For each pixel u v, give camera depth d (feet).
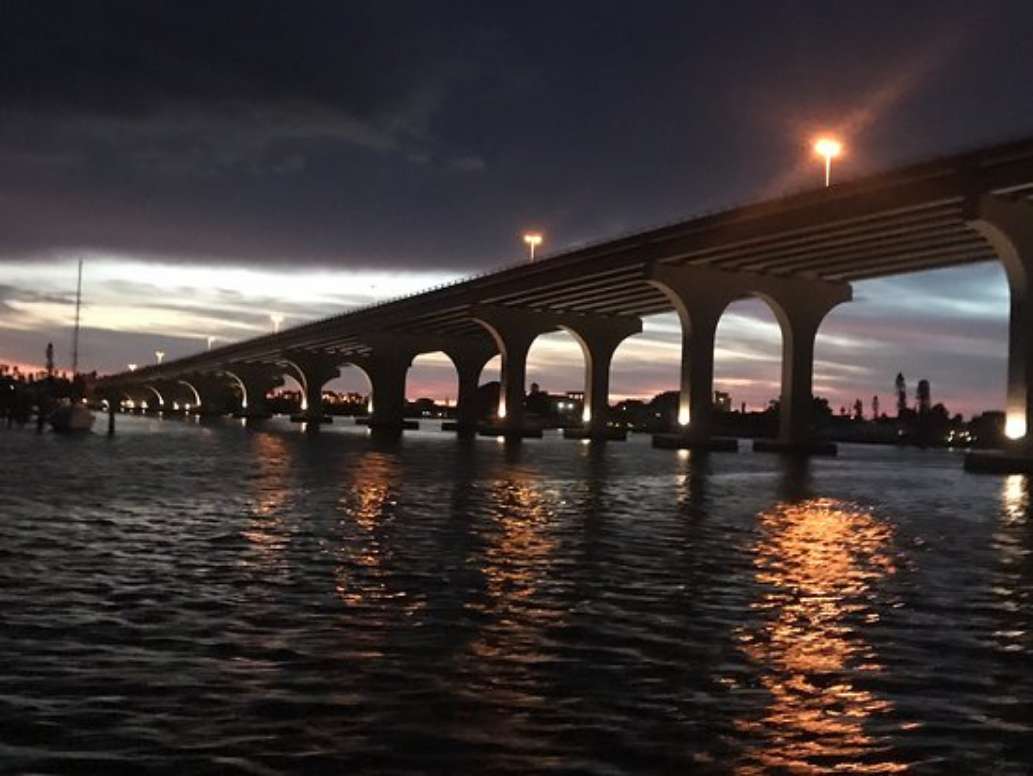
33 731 30.89
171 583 55.77
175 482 129.18
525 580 59.11
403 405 504.02
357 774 27.86
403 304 442.50
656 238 283.79
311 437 350.23
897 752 30.35
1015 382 201.36
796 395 304.71
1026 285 198.08
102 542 71.67
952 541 83.66
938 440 576.61
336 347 593.83
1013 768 29.22
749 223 252.01
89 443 256.32
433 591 54.85
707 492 135.23
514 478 154.30
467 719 32.78
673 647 43.01
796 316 305.32
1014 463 199.52
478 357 516.32
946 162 198.18
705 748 30.45
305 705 33.86
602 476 166.61
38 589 53.42
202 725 31.71
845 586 59.41
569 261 323.98
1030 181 185.16
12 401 440.45
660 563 67.10
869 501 125.80
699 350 297.33
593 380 409.28
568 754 29.73
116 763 28.37
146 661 39.11
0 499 102.47
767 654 42.06
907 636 46.06
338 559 65.41
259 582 56.54
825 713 34.06
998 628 48.21
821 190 227.20
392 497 113.19
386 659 40.09
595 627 46.65
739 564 67.46
